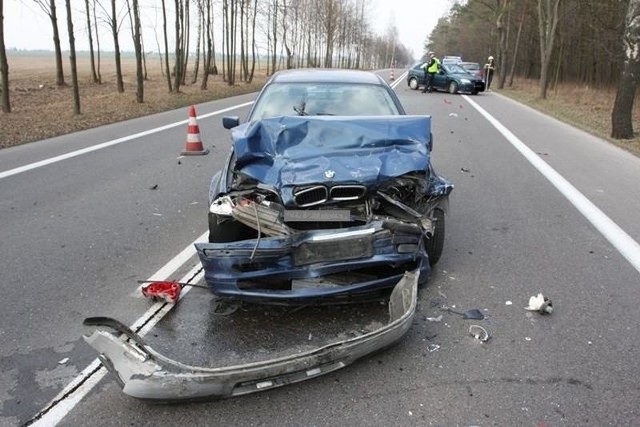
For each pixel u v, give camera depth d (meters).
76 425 2.78
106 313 3.94
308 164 3.94
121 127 12.86
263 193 3.96
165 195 7.05
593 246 5.35
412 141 4.25
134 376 2.76
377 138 4.20
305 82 5.89
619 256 5.10
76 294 4.25
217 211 3.88
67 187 7.41
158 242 5.37
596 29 28.77
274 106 5.58
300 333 3.63
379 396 3.02
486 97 26.08
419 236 3.77
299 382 3.13
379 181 3.80
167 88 24.53
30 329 3.73
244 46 31.11
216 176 4.84
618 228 5.90
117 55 21.42
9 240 5.44
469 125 14.57
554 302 4.15
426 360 3.37
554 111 19.38
